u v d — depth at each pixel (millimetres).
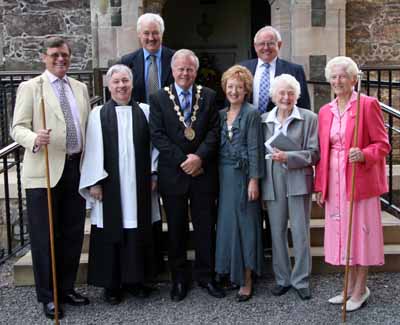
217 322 3797
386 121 7844
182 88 4016
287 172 4055
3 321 3898
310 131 4043
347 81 3781
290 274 4191
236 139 4035
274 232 4141
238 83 3996
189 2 10852
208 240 4121
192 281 4430
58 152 3867
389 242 4809
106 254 4023
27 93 3832
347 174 3805
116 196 3967
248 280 4113
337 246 3875
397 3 8180
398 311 3904
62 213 4027
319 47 7578
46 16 8227
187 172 3967
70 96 3945
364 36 8219
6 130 6684
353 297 3943
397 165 6855
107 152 3967
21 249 5176
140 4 7551
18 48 8273
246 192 4051
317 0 7531
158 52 4492
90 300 4191
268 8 10750
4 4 8219
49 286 3949
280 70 4402
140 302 4133
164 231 4703
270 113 4105
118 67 4016
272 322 3775
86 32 8234
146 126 4055
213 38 10914
